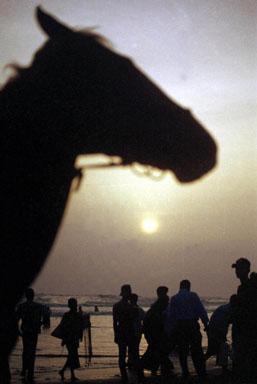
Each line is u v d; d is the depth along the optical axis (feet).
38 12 9.68
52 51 9.75
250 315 37.96
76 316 57.93
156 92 9.81
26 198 9.43
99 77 9.69
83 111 9.64
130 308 53.72
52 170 9.61
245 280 38.50
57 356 92.43
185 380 50.16
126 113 9.64
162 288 55.77
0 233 9.27
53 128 9.57
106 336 169.07
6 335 9.24
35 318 54.85
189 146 9.57
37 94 9.57
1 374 9.25
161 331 54.90
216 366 65.72
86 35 9.87
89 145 9.79
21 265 9.35
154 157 9.68
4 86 9.68
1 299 9.26
